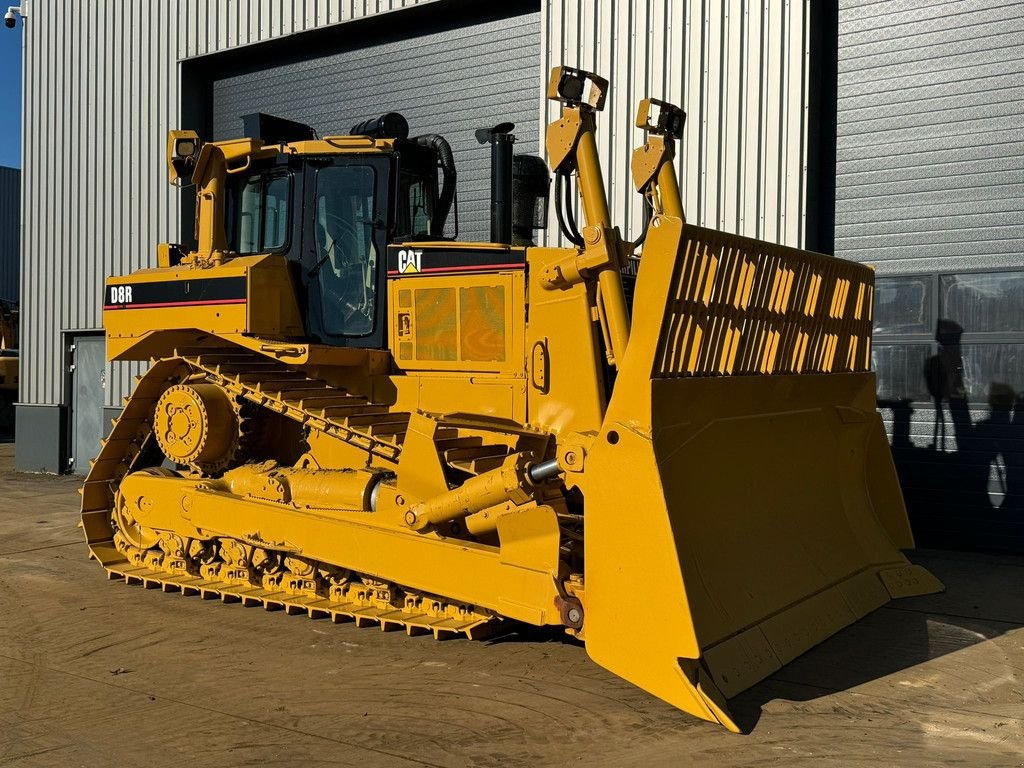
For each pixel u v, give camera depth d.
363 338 6.04
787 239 8.31
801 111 8.24
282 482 5.87
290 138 6.65
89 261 13.09
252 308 5.86
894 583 6.14
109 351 6.89
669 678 4.10
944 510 8.19
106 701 4.52
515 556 4.76
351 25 11.02
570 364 5.13
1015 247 7.90
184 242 12.18
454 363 5.66
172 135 6.56
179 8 12.24
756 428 5.11
